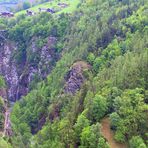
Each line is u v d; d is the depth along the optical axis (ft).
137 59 526.57
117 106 452.35
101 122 454.40
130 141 412.16
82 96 553.23
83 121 450.30
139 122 435.12
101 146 402.11
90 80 622.54
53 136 537.65
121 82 497.46
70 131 460.55
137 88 466.29
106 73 574.15
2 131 541.34
